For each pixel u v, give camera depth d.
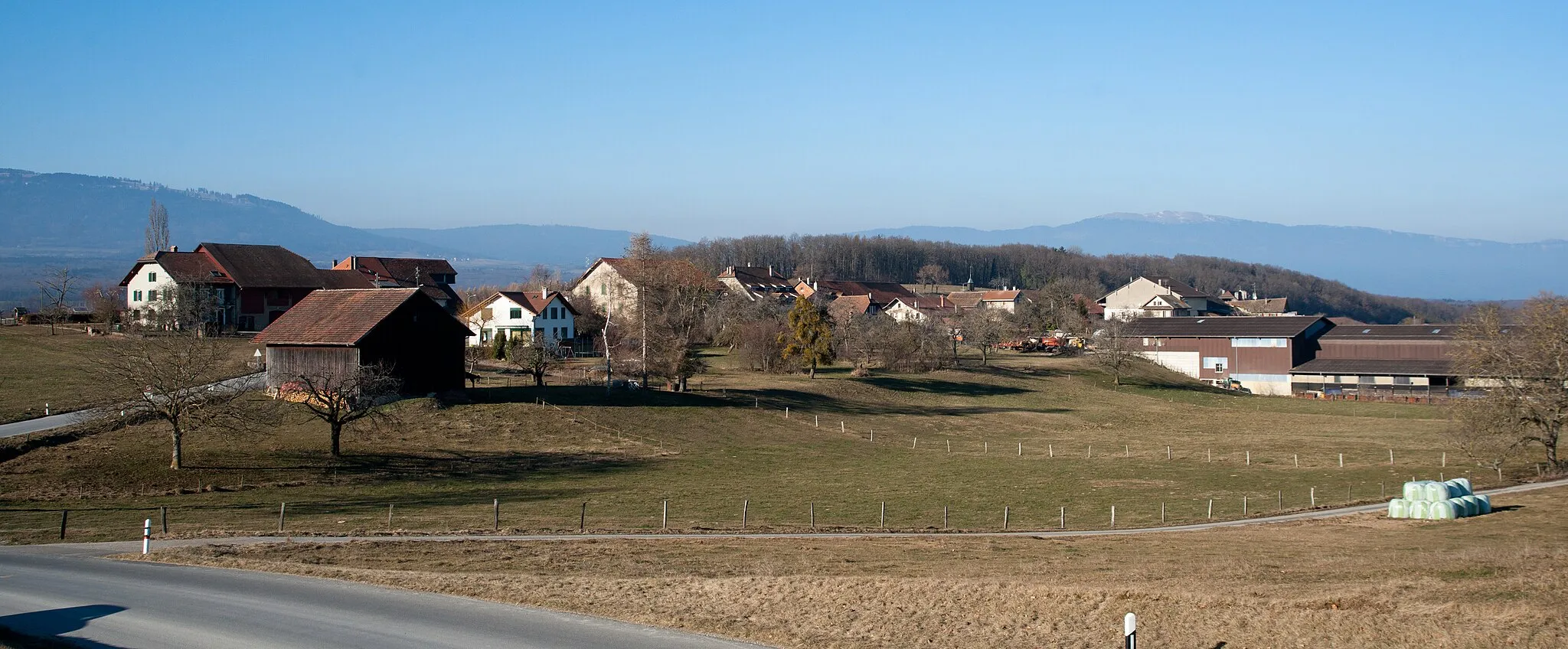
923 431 73.81
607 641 18.64
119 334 91.31
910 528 38.97
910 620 19.97
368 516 39.22
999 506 45.03
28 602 22.03
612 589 22.89
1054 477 54.16
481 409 63.47
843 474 54.53
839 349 108.62
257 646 18.50
